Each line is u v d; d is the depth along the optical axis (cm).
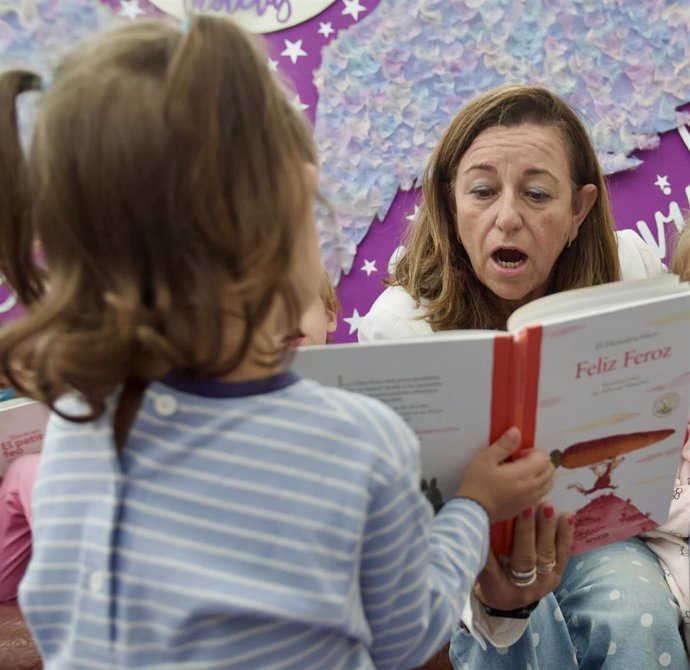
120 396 52
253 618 48
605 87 159
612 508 76
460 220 105
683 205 165
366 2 151
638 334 64
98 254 47
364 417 51
